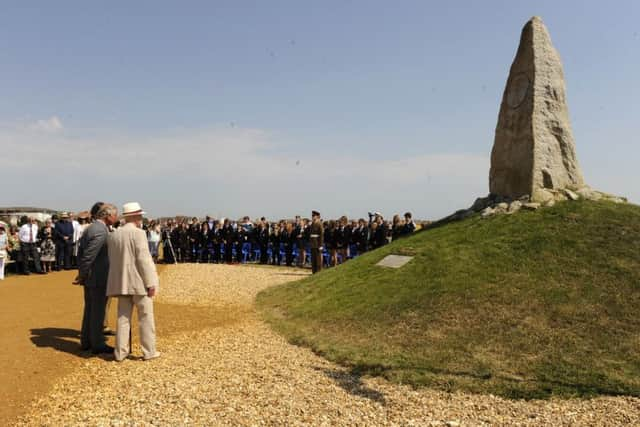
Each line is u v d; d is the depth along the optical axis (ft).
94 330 26.84
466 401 19.42
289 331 31.71
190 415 17.95
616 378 20.89
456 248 36.99
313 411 18.34
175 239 84.38
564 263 31.89
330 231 71.31
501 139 44.39
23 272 62.95
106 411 18.48
